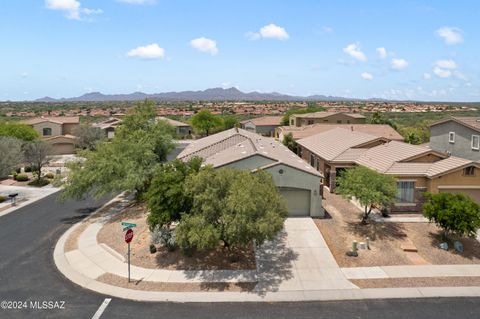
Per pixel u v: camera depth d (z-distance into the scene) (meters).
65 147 58.94
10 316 13.84
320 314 14.01
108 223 24.45
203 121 77.88
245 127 81.69
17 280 16.77
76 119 69.44
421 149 27.02
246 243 16.55
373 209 25.75
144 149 28.42
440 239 20.95
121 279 16.77
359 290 15.81
